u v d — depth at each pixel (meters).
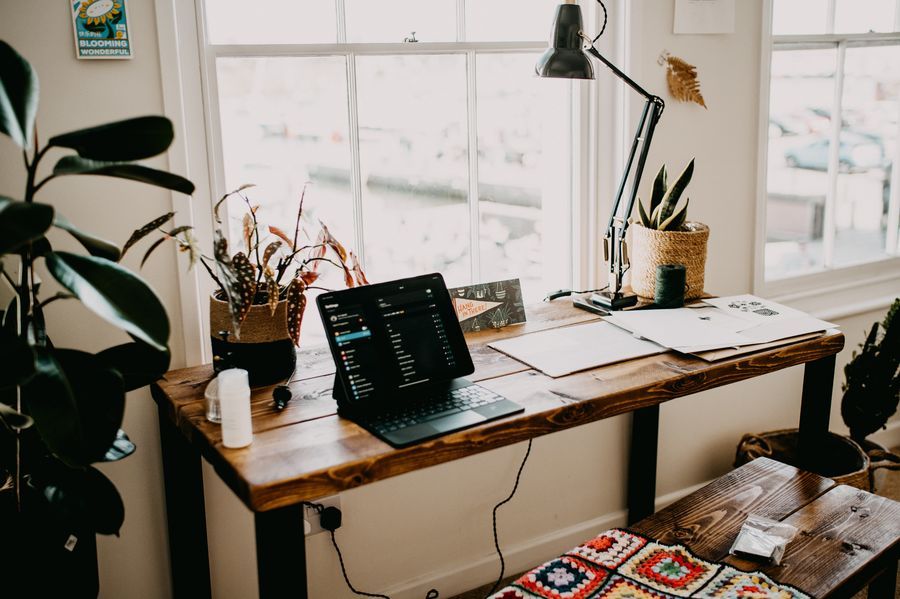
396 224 2.39
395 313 1.78
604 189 2.54
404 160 2.35
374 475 1.48
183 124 1.90
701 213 2.71
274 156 2.17
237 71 2.08
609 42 2.46
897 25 3.18
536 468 2.55
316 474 1.42
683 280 2.24
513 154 2.54
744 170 2.76
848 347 3.18
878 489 2.65
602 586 1.64
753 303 2.29
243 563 2.17
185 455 1.89
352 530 2.28
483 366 1.91
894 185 3.35
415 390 1.74
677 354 1.97
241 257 1.65
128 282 1.35
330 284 2.31
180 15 1.91
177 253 1.95
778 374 2.98
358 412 1.65
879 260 3.32
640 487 2.60
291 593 1.48
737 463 2.73
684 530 1.83
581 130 2.48
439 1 2.32
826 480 2.04
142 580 2.07
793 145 3.02
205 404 1.71
